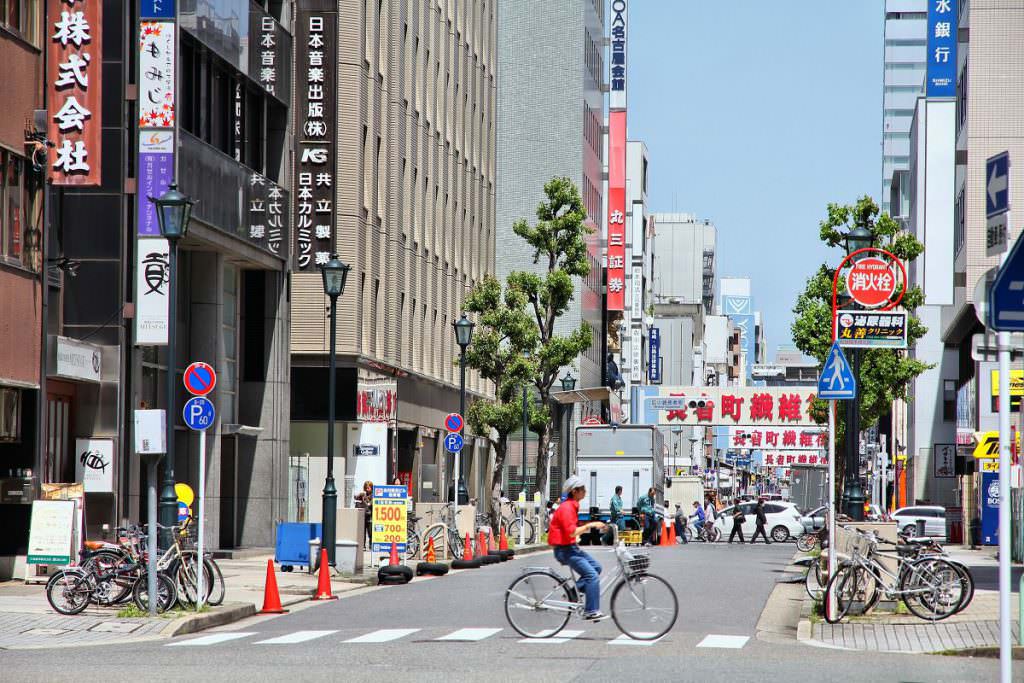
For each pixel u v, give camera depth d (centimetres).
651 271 15562
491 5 8194
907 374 6862
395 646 1941
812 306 6825
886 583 2381
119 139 3469
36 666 1717
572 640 2033
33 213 3075
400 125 6012
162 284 3450
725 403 10494
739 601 2853
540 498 6128
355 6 5244
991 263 7150
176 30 3478
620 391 12088
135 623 2216
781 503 7656
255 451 4447
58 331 3372
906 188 12088
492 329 6494
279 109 4528
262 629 2262
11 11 2998
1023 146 7169
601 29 11012
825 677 1588
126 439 3466
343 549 3419
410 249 6244
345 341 5209
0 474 3031
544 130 9825
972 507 6262
